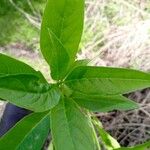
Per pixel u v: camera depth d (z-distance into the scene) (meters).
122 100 0.22
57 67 0.20
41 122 0.22
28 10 0.67
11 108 0.35
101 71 0.19
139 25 0.67
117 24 0.67
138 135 0.59
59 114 0.20
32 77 0.18
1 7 0.67
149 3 0.69
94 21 0.67
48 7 0.20
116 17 0.68
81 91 0.20
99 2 0.68
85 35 0.66
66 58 0.20
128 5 0.69
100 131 0.28
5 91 0.17
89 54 0.64
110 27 0.67
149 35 0.66
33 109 0.18
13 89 0.17
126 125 0.59
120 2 0.69
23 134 0.22
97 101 0.21
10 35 0.65
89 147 0.19
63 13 0.20
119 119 0.59
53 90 0.19
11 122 0.35
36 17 0.67
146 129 0.59
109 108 0.21
